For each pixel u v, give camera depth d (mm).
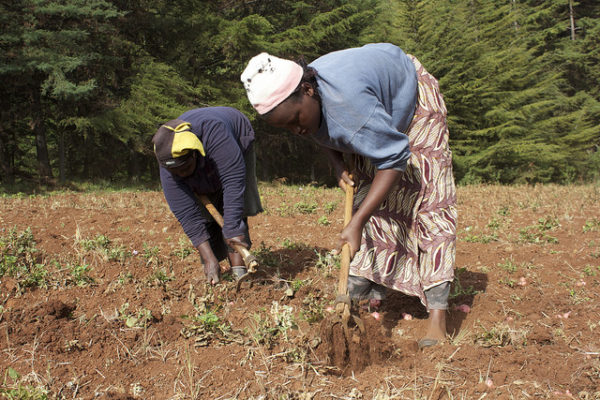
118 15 19266
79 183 21672
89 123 19766
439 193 3412
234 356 3350
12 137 22422
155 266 4941
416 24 25594
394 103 3080
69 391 3004
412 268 3514
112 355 3367
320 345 3369
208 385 3074
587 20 36094
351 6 24781
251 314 3939
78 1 18219
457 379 3049
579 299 4141
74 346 3430
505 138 25406
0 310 3740
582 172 29047
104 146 24453
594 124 32375
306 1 25625
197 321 3742
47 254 5160
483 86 24484
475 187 14117
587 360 3168
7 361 3260
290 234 6691
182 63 23375
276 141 27406
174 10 23531
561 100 30875
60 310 3826
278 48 23266
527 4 34750
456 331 3695
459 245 6020
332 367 3164
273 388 2980
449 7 26969
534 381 3012
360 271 3537
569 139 29078
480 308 4070
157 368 3254
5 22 17438
